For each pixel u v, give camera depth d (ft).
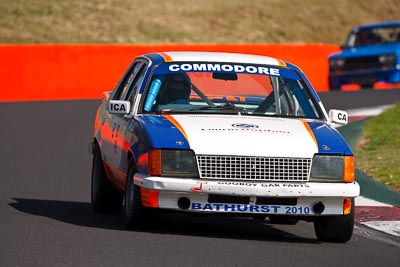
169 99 114.42
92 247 96.58
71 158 188.24
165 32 456.86
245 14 501.15
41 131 230.68
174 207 101.40
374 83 354.74
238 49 352.49
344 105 292.61
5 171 168.35
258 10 510.17
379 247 105.91
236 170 102.22
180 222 118.32
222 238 106.22
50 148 201.98
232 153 102.22
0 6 450.30
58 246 96.94
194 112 112.78
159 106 113.70
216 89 116.06
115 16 465.88
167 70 117.39
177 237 104.32
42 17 447.42
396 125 230.48
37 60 317.01
